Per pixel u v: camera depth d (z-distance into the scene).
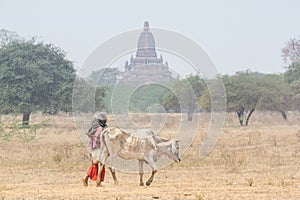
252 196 24.59
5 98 100.88
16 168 38.50
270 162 41.00
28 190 27.38
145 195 25.16
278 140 63.34
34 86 102.94
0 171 36.84
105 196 24.94
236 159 41.53
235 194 25.28
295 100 128.12
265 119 132.38
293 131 85.44
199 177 33.03
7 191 27.02
